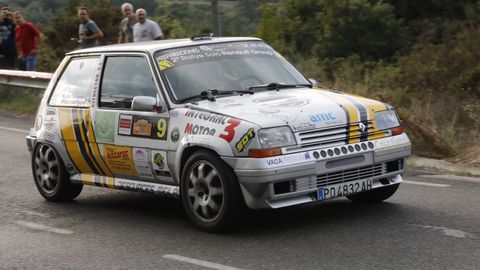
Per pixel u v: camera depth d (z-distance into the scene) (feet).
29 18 93.76
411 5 71.15
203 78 27.25
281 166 23.43
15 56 75.15
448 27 65.67
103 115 28.63
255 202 23.95
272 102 25.62
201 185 25.27
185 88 26.81
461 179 32.83
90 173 30.14
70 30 83.10
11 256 24.25
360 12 67.77
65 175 31.17
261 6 75.77
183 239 25.02
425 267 20.62
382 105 26.30
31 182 36.55
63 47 81.76
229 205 24.34
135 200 31.76
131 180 28.40
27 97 68.49
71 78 31.01
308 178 23.97
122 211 29.81
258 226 25.99
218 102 26.08
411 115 41.81
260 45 29.99
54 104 31.27
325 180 24.31
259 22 77.51
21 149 46.70
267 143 23.56
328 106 25.25
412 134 39.70
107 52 29.73
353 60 61.82
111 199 32.19
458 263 20.85
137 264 22.61
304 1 73.26
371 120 25.52
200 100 26.45
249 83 27.66
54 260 23.57
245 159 23.65
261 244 23.80
